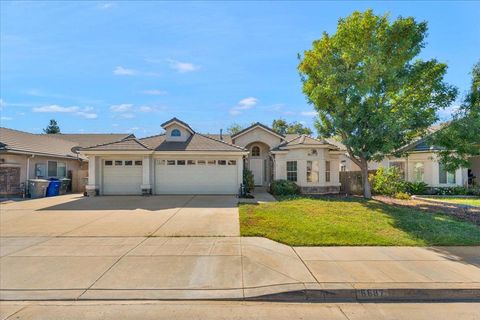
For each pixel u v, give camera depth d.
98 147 18.23
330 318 4.31
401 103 15.55
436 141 13.28
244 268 5.98
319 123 17.33
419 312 4.48
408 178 21.59
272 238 8.09
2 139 19.28
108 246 7.48
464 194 19.23
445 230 8.93
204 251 7.05
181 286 5.23
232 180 18.88
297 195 18.64
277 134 23.36
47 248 7.32
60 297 4.88
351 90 14.38
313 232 8.51
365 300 4.92
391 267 5.96
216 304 4.73
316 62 16.52
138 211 12.48
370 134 14.34
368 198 16.70
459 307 4.66
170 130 20.25
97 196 17.97
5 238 8.27
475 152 12.79
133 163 18.80
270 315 4.39
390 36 14.69
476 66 12.70
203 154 18.56
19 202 15.95
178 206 13.77
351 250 7.11
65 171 23.80
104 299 4.84
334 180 21.16
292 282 5.27
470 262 6.27
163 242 7.83
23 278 5.55
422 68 15.02
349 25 15.12
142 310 4.51
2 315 4.36
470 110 12.64
